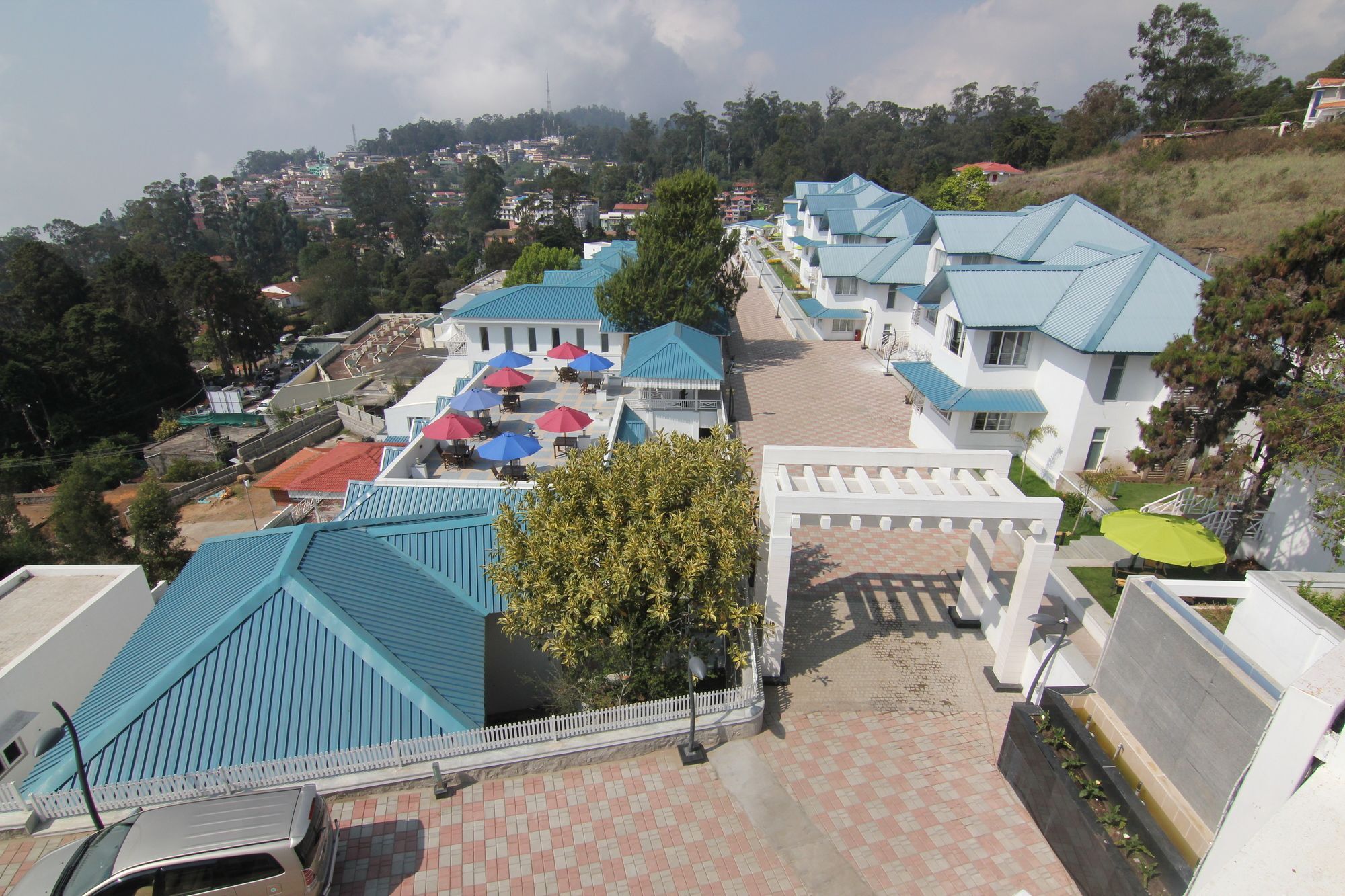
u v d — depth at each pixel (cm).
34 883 1020
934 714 1605
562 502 1502
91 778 1203
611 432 2839
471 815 1289
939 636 1877
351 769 1284
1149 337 2419
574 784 1371
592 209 16875
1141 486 2492
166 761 1230
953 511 1535
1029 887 1186
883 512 1552
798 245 6762
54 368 5997
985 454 1708
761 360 4512
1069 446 2616
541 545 1434
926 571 2172
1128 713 1311
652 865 1216
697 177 3969
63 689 1608
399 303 12194
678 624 1547
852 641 1852
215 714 1284
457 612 1612
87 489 2789
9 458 5478
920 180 10050
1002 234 3662
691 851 1245
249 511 4044
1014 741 1374
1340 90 6078
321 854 1098
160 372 6962
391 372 7281
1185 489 2189
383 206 17812
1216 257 4200
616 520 1443
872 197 6606
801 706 1622
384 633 1453
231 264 15375
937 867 1223
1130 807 1121
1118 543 1811
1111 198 5584
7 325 6788
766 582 1759
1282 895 382
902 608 1994
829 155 14300
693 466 1559
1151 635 1261
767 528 1766
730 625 1505
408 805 1298
